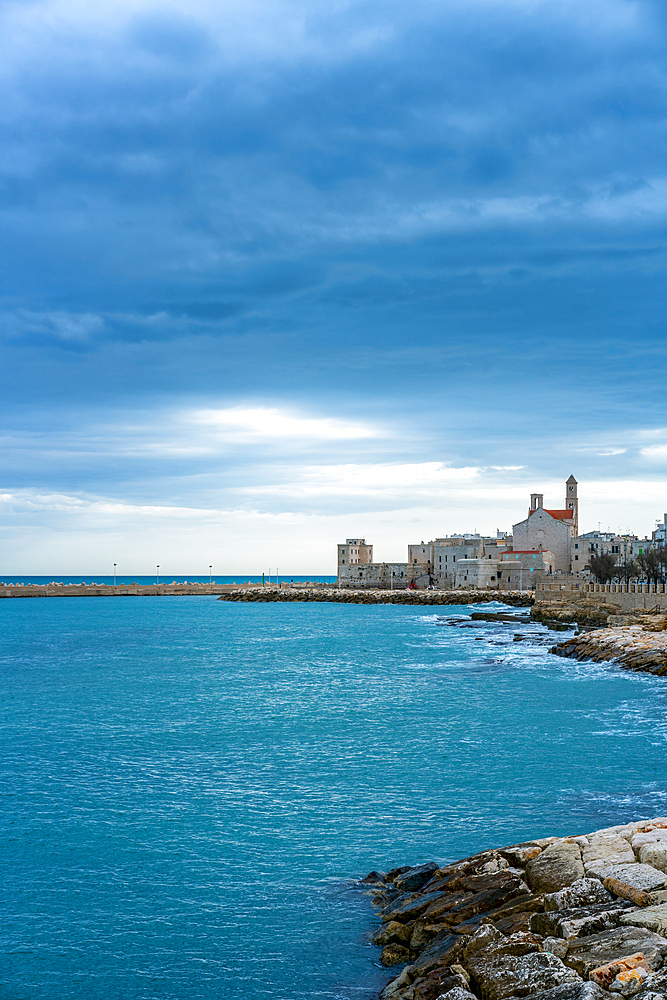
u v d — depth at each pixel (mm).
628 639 81125
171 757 41500
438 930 19641
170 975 20078
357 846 28047
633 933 16141
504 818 30344
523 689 63156
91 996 19281
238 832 29750
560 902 18359
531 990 15312
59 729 49125
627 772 36562
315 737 46031
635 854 20234
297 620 159250
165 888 25000
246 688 66562
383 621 152750
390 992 17953
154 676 75312
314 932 21938
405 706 56219
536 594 142750
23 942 21828
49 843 28844
